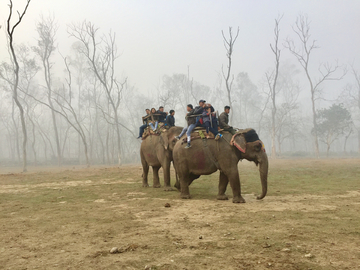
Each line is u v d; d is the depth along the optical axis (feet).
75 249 13.99
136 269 11.62
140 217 20.40
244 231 16.31
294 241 14.34
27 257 13.03
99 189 35.83
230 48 123.13
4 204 26.89
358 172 50.83
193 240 14.97
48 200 28.71
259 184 37.50
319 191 30.83
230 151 26.22
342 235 15.16
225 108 28.02
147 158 37.01
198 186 37.29
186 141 28.35
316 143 135.33
